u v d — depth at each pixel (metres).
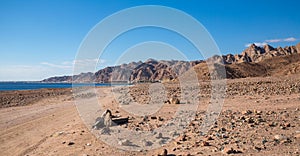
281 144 7.82
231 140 8.52
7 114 18.48
